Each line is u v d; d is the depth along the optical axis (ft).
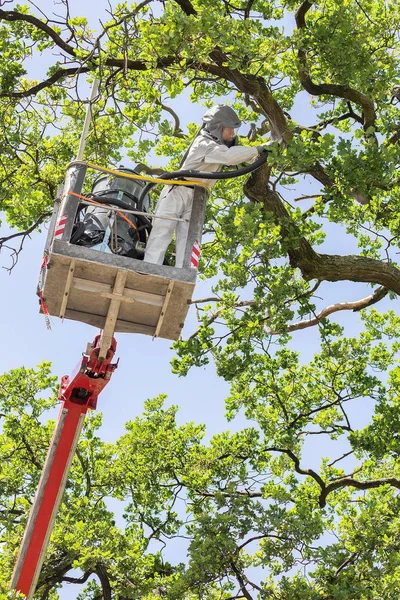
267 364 64.34
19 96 51.75
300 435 66.28
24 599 37.99
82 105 55.26
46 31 48.88
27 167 56.29
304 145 40.50
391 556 54.34
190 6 44.50
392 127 48.06
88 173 56.59
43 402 66.80
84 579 60.54
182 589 54.24
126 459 67.36
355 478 65.62
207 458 65.00
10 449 63.77
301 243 45.96
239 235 42.11
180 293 31.30
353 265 46.85
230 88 54.75
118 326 33.68
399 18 55.21
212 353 55.26
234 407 64.69
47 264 30.66
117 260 30.37
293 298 50.90
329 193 43.80
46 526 42.19
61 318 33.09
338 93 49.96
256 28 43.19
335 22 46.09
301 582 53.72
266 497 59.36
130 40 40.83
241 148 33.30
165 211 32.14
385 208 48.91
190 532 56.85
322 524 55.36
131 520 67.46
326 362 65.67
